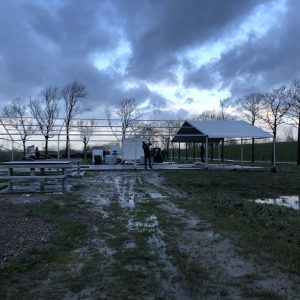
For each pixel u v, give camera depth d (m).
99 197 11.91
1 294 4.38
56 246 6.17
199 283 4.68
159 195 12.59
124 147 32.72
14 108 67.56
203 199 11.65
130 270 5.13
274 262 5.48
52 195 12.27
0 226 7.42
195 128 28.59
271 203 12.88
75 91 56.12
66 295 4.36
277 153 49.06
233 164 33.09
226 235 7.01
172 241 6.61
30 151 31.89
